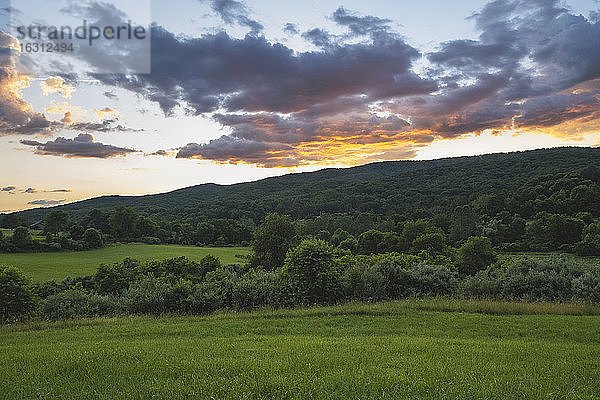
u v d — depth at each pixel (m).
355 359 9.02
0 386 7.44
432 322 15.41
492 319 15.75
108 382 7.57
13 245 77.50
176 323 16.55
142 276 40.09
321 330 14.48
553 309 17.09
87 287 42.00
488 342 11.66
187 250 84.94
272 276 23.38
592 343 12.08
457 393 6.80
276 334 14.01
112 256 74.19
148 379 7.67
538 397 6.55
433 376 7.66
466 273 47.69
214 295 21.58
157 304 21.16
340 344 11.02
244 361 8.77
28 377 7.93
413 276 23.53
